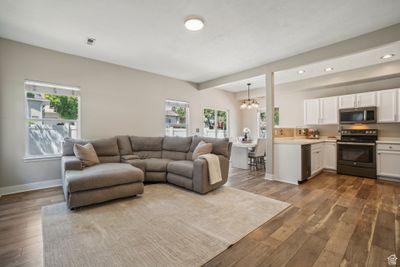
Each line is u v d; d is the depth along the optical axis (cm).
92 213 241
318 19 255
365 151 426
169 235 192
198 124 607
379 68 400
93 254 162
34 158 339
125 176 280
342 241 182
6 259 156
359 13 241
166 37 306
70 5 227
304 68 432
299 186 363
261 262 154
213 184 326
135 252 165
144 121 483
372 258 157
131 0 218
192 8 233
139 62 421
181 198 296
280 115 623
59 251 165
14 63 320
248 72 460
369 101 436
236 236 191
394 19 254
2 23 266
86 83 394
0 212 244
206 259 157
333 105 492
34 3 222
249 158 573
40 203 275
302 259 157
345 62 394
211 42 323
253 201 284
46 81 349
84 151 317
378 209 254
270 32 289
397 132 431
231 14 245
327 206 265
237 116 743
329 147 486
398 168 387
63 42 325
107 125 423
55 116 369
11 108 319
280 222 221
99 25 272
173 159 412
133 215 236
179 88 556
